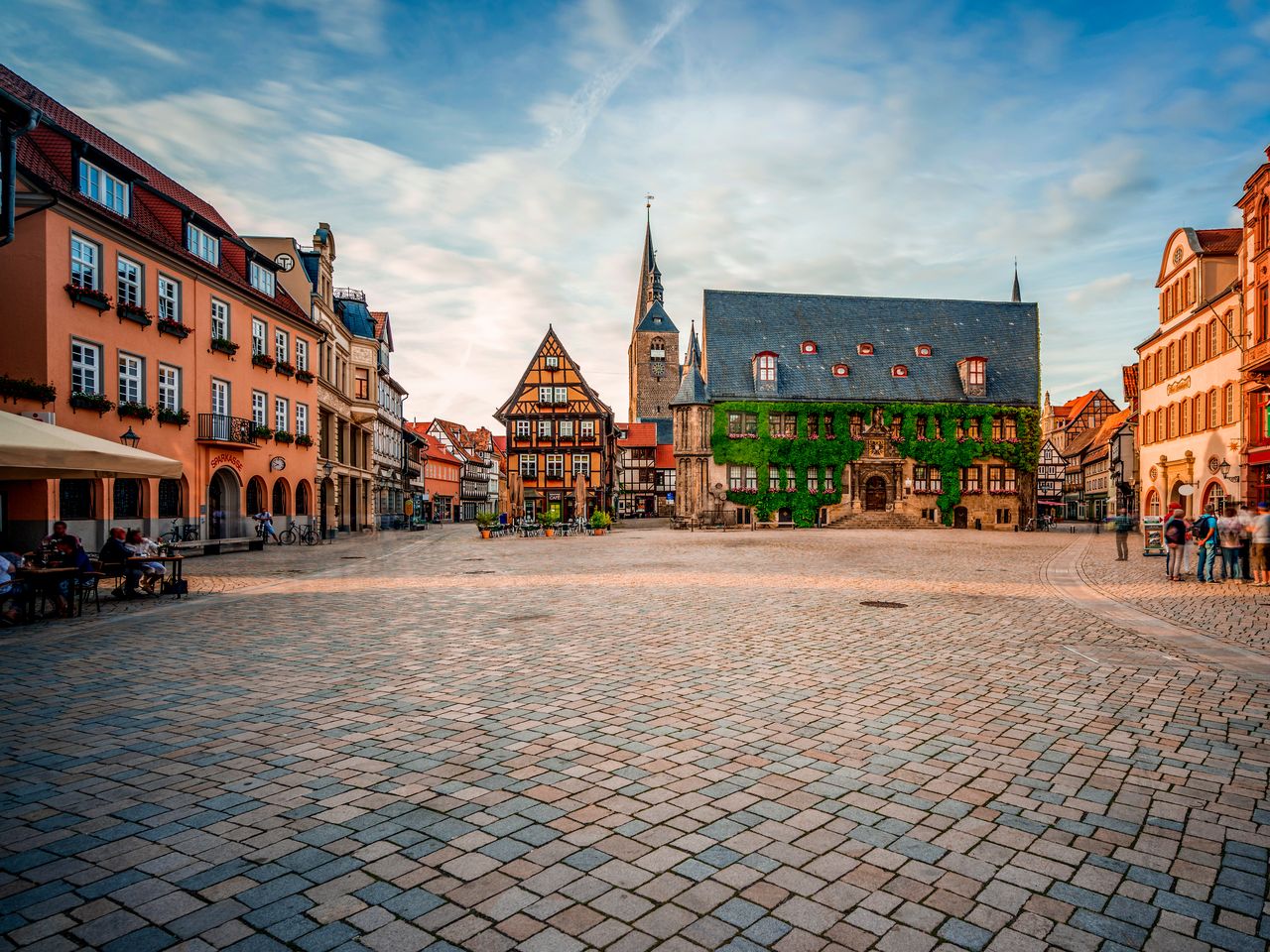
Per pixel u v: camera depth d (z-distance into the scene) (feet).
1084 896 11.50
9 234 40.40
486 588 50.88
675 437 194.39
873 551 91.56
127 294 77.05
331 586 52.21
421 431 305.94
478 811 14.43
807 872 12.17
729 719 20.29
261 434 97.35
